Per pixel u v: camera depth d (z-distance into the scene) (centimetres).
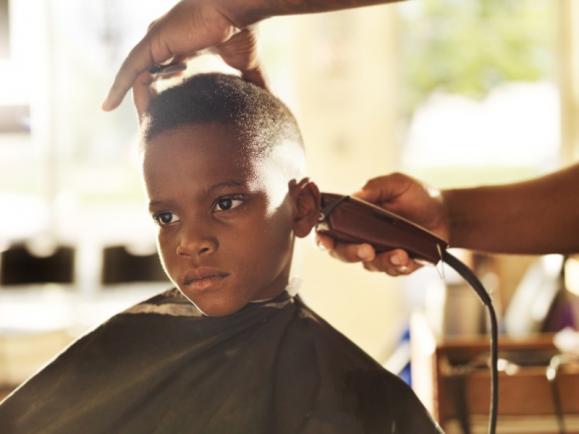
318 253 356
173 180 66
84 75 402
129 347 73
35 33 395
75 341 74
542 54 387
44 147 414
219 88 68
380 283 360
